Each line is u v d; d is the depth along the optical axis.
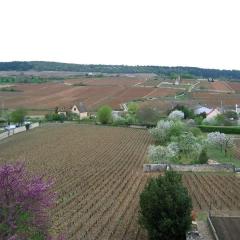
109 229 51.84
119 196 65.56
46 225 31.20
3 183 29.89
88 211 58.31
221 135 103.75
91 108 196.62
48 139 122.19
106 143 116.62
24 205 29.88
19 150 103.94
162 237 47.03
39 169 83.31
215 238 49.53
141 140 122.69
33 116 176.88
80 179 76.25
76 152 102.75
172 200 47.16
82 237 48.97
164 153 86.94
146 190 48.84
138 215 55.00
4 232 29.05
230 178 78.94
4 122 156.88
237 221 55.75
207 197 66.50
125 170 84.25
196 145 92.19
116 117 160.00
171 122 117.25
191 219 48.59
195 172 83.69
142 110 159.50
